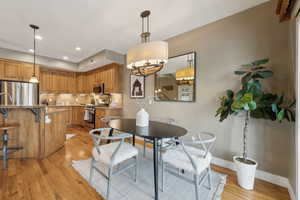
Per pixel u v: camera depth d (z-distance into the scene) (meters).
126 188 1.69
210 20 2.32
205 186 1.74
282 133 1.75
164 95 3.09
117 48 3.69
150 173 2.02
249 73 1.78
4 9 2.04
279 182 1.76
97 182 1.78
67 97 5.79
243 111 2.01
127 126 1.93
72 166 2.19
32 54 4.17
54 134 2.79
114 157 1.50
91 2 1.90
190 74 2.62
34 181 1.79
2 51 3.64
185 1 1.88
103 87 4.61
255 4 1.92
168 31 2.70
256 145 1.93
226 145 2.20
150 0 1.86
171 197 1.55
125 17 2.26
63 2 1.90
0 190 1.60
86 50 3.85
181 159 1.52
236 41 2.10
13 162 2.32
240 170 1.74
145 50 1.74
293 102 1.50
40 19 2.32
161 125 2.01
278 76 1.76
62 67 4.88
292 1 1.44
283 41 1.73
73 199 1.50
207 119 2.41
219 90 2.27
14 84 3.81
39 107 2.42
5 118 2.36
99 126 4.25
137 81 3.79
